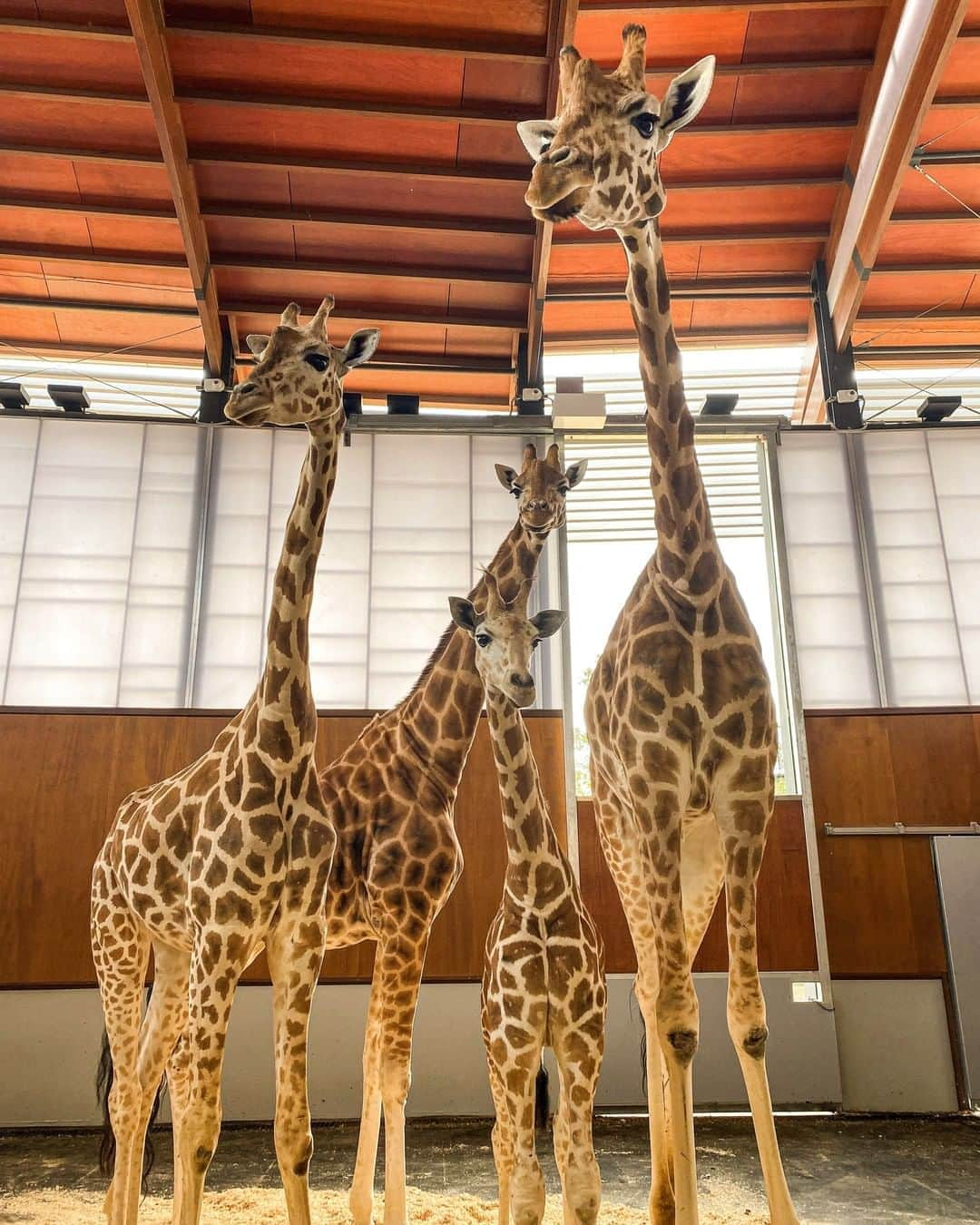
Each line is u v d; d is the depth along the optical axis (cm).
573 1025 253
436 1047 561
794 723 629
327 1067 553
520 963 255
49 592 643
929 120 644
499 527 682
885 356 777
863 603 658
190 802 291
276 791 274
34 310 743
